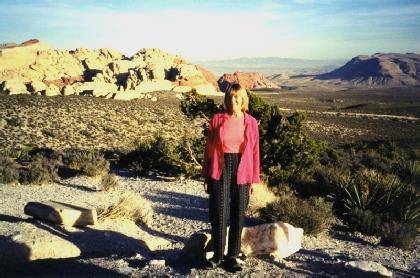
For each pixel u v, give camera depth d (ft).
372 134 269.23
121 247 24.13
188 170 55.11
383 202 36.63
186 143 57.57
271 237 20.36
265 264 18.76
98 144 156.87
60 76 502.38
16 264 20.10
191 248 19.77
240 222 17.35
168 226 32.55
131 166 62.54
